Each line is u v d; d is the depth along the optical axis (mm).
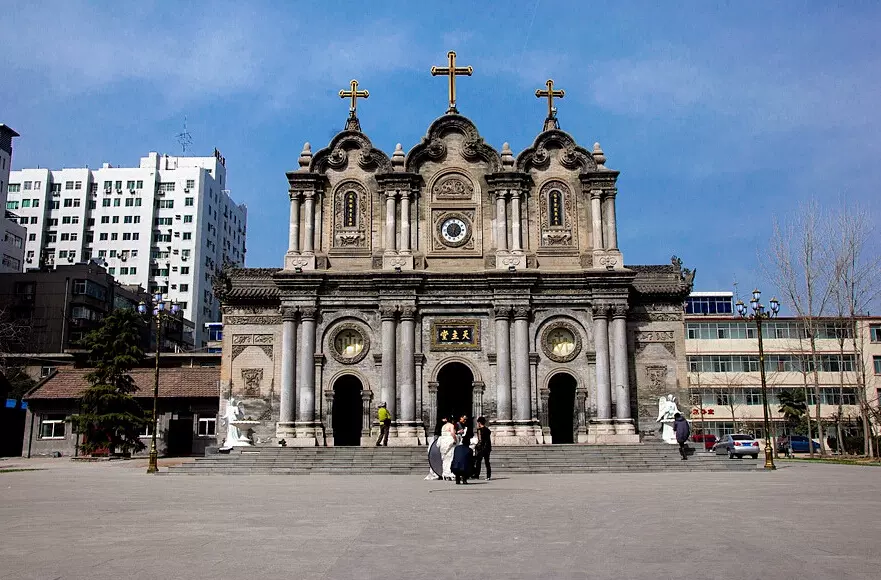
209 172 130875
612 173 50219
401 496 23000
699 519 16484
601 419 47125
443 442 32031
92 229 124438
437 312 48531
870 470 39125
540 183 50625
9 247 101000
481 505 19859
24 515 17953
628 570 10750
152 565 11195
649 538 13680
